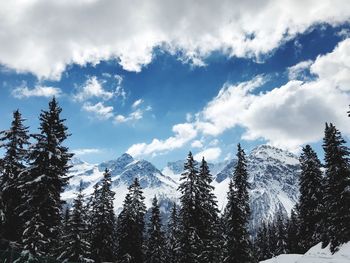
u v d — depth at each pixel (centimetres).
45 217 3328
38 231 3186
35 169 3334
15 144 3559
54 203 3353
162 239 6675
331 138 4972
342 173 4762
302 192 6028
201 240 5022
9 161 3512
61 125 3484
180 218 5197
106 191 5488
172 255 6831
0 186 3441
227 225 5484
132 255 5609
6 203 3453
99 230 5297
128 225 5691
